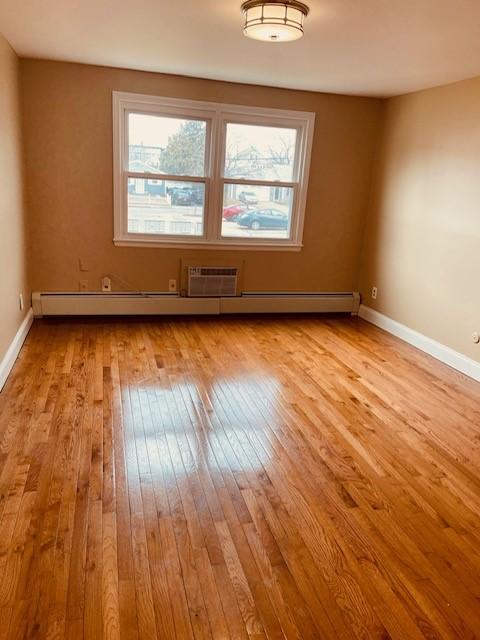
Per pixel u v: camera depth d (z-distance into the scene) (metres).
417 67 3.63
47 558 1.81
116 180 4.55
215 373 3.66
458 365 4.00
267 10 2.54
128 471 2.38
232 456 2.57
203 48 3.49
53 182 4.44
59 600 1.63
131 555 1.85
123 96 4.37
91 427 2.77
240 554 1.89
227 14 2.76
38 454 2.48
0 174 3.27
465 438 2.88
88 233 4.63
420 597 1.74
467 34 2.86
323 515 2.14
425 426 3.01
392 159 4.85
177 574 1.77
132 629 1.54
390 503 2.25
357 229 5.35
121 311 4.86
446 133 4.10
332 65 3.75
